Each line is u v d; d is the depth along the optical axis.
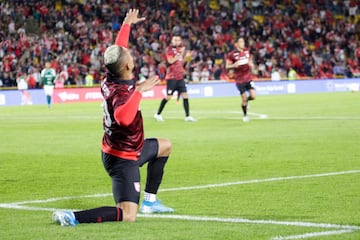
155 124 26.91
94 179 13.47
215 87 55.19
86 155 17.44
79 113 35.69
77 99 50.97
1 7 56.38
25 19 57.00
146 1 62.56
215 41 62.34
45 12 57.75
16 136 22.84
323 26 68.31
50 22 57.69
